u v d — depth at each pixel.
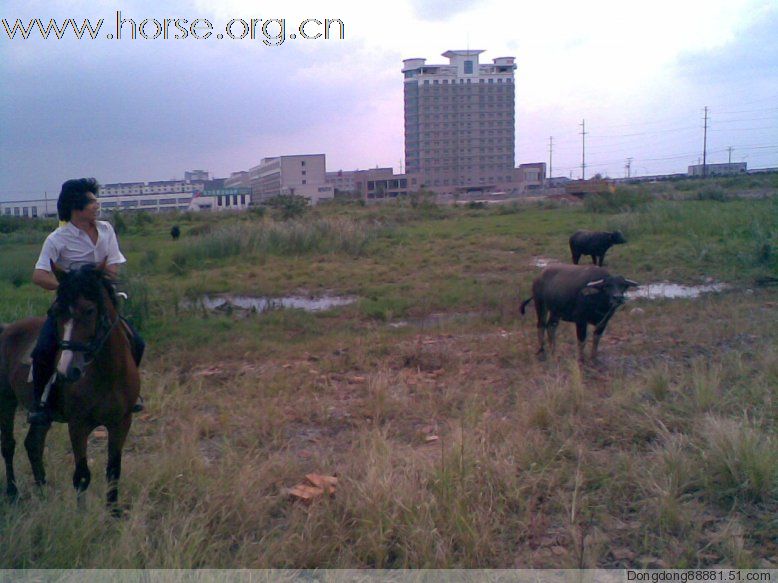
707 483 5.52
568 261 21.30
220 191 100.69
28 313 13.25
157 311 14.34
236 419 7.74
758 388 7.56
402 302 15.27
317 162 106.06
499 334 12.04
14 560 4.61
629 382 8.27
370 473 5.43
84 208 5.54
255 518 5.24
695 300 14.38
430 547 4.71
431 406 7.98
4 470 6.21
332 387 9.09
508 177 148.75
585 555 4.69
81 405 5.21
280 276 19.92
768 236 18.83
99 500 5.27
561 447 6.34
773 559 4.72
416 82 143.88
